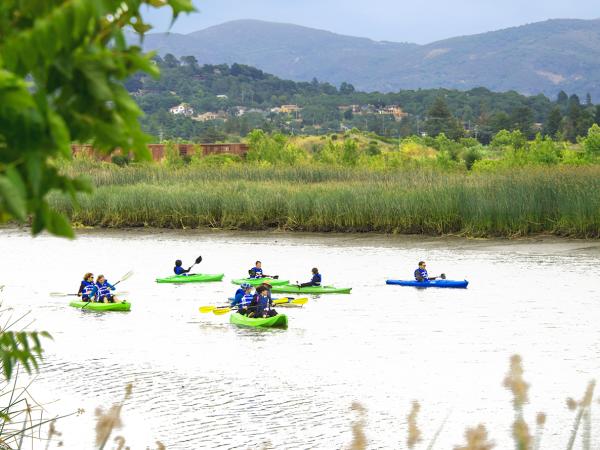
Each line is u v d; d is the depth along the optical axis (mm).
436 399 19969
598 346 25281
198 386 21438
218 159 105375
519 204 53562
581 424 17609
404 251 50156
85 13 2469
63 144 2477
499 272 41375
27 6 2482
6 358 4059
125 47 2674
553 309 31594
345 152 108250
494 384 21188
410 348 25719
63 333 28641
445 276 38844
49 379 21766
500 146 165750
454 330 28281
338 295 36594
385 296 35906
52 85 2576
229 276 43219
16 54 2449
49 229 2617
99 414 6512
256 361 24281
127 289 39438
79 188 2643
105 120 2646
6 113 2400
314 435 17250
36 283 40938
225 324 30484
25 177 2479
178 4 2783
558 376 21812
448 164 103312
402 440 16875
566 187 53562
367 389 20984
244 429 17469
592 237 51875
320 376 22375
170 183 72688
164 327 29875
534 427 17438
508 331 27844
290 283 39531
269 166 81875
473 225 54750
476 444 5586
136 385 21359
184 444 16594
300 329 29250
